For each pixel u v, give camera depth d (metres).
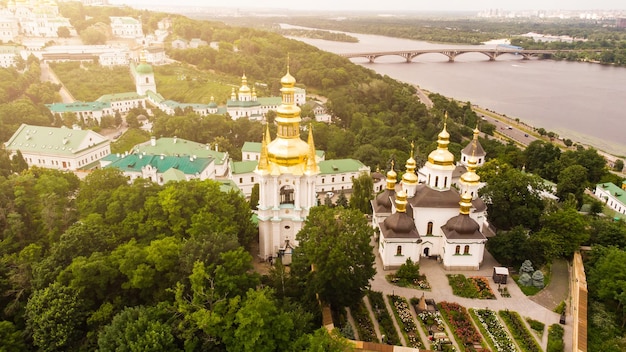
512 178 132.88
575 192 171.38
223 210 106.94
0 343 79.12
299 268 95.50
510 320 97.62
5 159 153.12
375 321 96.88
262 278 98.69
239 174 170.38
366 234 94.94
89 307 86.62
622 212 171.38
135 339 73.75
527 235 122.94
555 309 102.12
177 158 168.12
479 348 90.06
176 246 90.19
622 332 99.44
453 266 115.00
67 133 187.00
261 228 110.19
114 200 111.12
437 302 103.31
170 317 80.50
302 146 108.69
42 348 80.12
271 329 77.31
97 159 193.88
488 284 109.81
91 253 94.31
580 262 114.94
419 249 116.69
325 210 97.31
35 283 88.69
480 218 125.62
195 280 79.38
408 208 120.94
